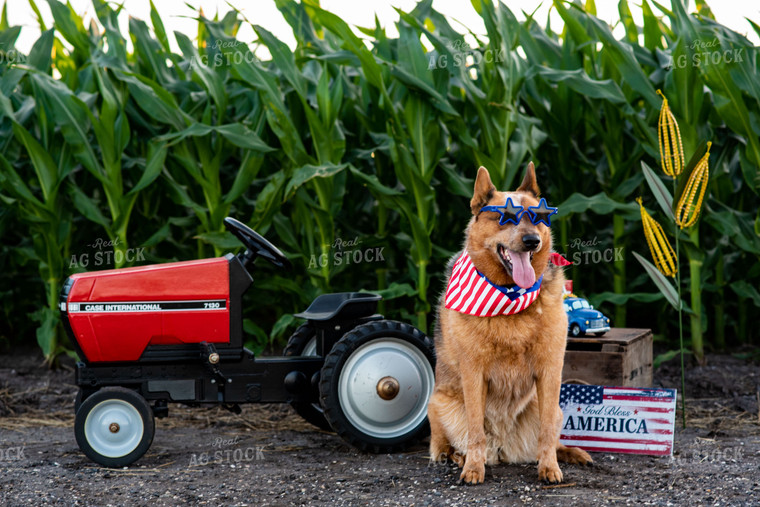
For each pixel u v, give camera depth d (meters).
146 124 5.83
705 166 3.74
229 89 6.27
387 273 6.44
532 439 3.23
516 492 2.77
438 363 3.34
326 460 3.37
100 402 3.22
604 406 3.44
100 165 5.70
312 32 6.09
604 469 3.09
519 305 2.83
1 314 6.96
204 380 3.43
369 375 3.48
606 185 5.75
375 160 6.02
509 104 5.19
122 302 3.29
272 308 6.88
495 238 2.87
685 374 5.26
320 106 5.23
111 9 6.05
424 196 5.27
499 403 3.12
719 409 4.36
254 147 5.11
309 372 3.58
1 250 6.63
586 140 6.20
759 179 5.31
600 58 6.00
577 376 3.78
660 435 3.34
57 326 5.94
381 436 3.50
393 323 3.56
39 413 4.54
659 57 5.56
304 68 6.10
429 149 5.26
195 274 3.38
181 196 5.50
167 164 5.86
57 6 5.60
